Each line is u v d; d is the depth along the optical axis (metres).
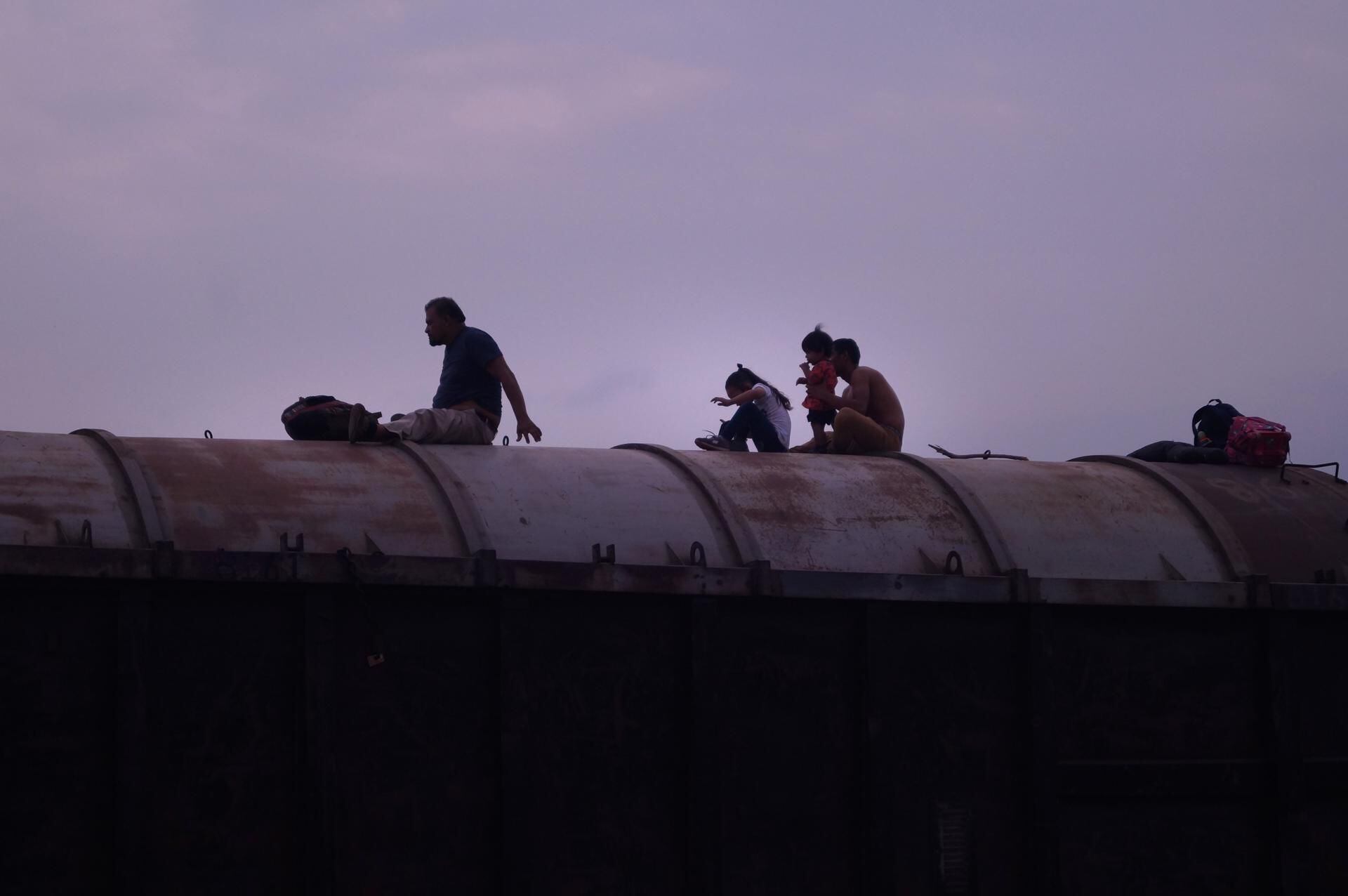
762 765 14.89
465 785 13.81
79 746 12.49
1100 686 16.38
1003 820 15.80
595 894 14.09
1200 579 17.02
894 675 15.52
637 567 14.45
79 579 12.52
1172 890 16.34
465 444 16.48
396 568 13.55
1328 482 19.25
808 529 15.90
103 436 14.41
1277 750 16.78
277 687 13.26
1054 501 17.36
